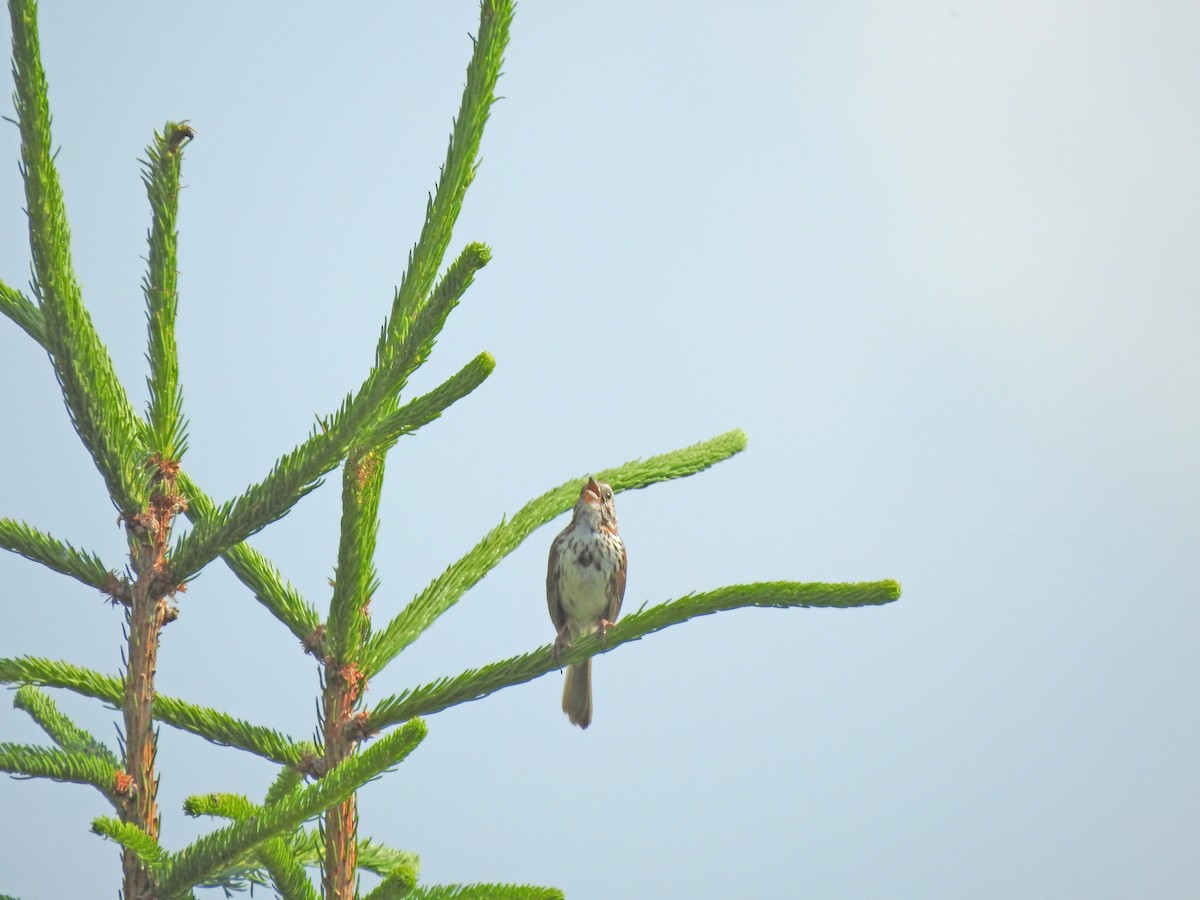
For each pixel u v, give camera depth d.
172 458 7.18
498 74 7.88
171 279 7.35
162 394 7.22
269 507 6.89
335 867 6.98
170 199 7.38
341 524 7.30
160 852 5.82
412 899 6.39
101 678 7.21
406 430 7.21
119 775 6.53
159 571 6.95
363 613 7.46
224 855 5.81
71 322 6.58
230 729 7.51
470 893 6.43
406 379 6.85
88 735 7.54
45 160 6.34
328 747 7.34
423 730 5.56
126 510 6.95
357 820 7.20
